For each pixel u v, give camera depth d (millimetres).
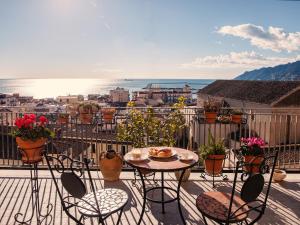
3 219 3928
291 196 4691
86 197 3283
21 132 3508
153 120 6625
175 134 6898
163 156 3805
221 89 27328
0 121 6121
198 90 32219
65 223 3844
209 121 6281
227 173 5766
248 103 20625
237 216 2785
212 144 5059
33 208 3883
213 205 3027
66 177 3041
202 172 5801
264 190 4918
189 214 4113
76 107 6395
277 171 5258
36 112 6230
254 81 24594
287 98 18266
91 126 6355
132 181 5277
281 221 3912
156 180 5355
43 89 187625
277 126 16625
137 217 4023
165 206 4348
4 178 5371
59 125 6285
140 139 6586
